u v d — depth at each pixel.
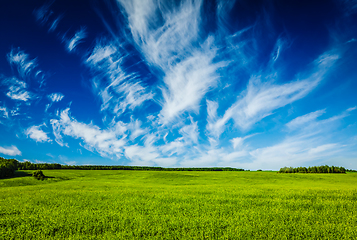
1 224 14.07
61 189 34.53
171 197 24.48
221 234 12.27
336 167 95.50
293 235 11.94
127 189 33.66
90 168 123.69
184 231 12.49
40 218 15.34
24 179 54.00
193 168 155.25
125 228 13.14
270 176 74.06
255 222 14.31
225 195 26.31
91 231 12.77
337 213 16.69
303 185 45.66
